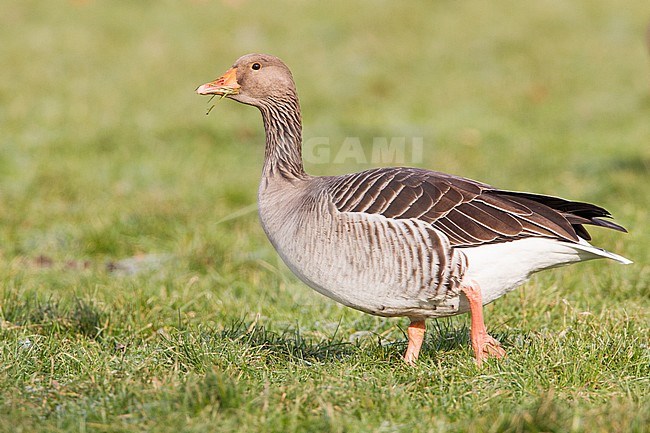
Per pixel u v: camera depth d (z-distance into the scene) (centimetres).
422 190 858
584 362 855
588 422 708
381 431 733
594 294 1177
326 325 1094
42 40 3039
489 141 2302
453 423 749
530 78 2889
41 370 891
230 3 3591
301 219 890
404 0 3656
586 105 2653
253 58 1002
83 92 2578
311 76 2812
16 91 2544
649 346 936
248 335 1005
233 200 1758
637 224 1493
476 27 3359
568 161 2097
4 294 1132
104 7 3503
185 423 728
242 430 721
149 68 2841
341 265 862
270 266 1341
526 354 885
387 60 3022
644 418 712
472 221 841
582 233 898
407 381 845
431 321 1071
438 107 2609
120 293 1171
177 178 1922
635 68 2984
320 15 3466
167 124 2330
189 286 1241
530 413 719
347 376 842
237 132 2328
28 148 2088
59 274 1343
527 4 3666
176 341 948
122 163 2005
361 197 858
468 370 855
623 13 3559
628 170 1894
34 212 1655
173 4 3578
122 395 785
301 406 763
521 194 867
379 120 2428
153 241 1530
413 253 838
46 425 744
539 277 1191
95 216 1619
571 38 3269
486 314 1079
